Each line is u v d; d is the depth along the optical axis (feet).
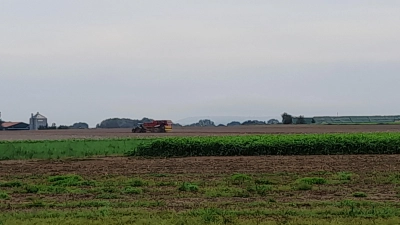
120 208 47.47
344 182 64.59
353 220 40.70
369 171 78.23
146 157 112.47
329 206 47.52
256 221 40.50
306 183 62.80
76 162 101.76
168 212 44.47
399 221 40.27
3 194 55.93
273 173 76.54
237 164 92.22
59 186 63.82
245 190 58.13
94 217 42.60
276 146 113.91
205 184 63.93
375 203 48.85
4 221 41.11
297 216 42.60
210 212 43.96
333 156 108.58
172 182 66.08
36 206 49.67
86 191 59.11
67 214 44.04
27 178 74.54
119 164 95.71
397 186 61.36
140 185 64.28
